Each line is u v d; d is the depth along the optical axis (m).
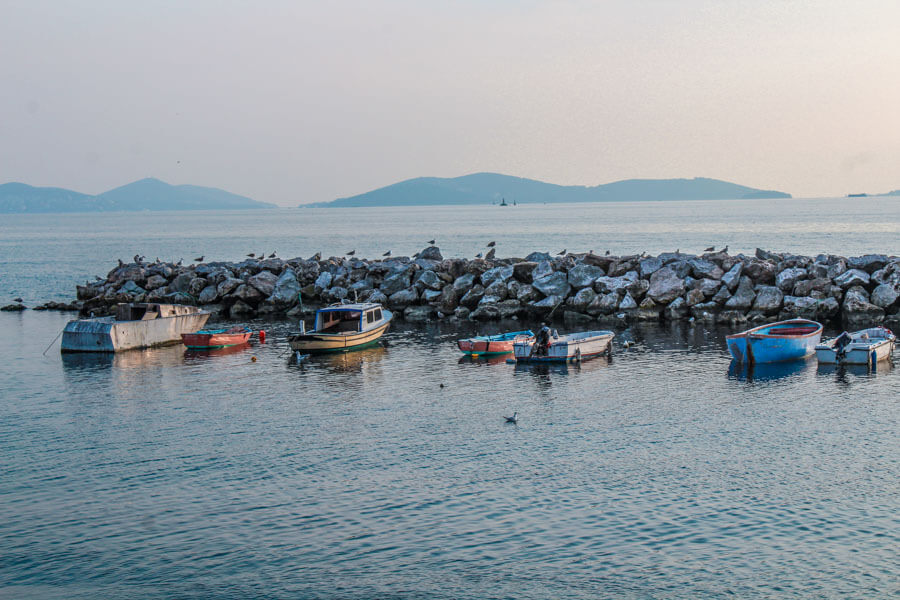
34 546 24.19
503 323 63.69
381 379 44.75
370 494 27.59
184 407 39.22
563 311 64.56
